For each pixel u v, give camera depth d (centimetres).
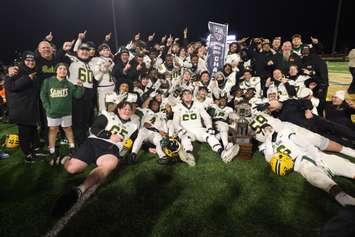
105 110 505
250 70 884
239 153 555
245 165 533
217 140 588
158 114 662
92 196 455
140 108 655
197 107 646
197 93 657
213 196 439
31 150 588
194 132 627
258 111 629
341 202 396
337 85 1255
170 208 416
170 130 641
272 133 549
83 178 512
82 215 410
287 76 784
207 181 482
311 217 387
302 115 598
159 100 661
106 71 684
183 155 541
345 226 247
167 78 943
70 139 602
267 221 382
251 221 383
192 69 1061
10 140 665
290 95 710
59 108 563
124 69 772
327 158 488
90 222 395
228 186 464
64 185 491
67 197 381
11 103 550
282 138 512
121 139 495
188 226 378
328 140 547
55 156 569
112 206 427
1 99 899
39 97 604
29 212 420
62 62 575
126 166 549
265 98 764
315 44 769
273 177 488
